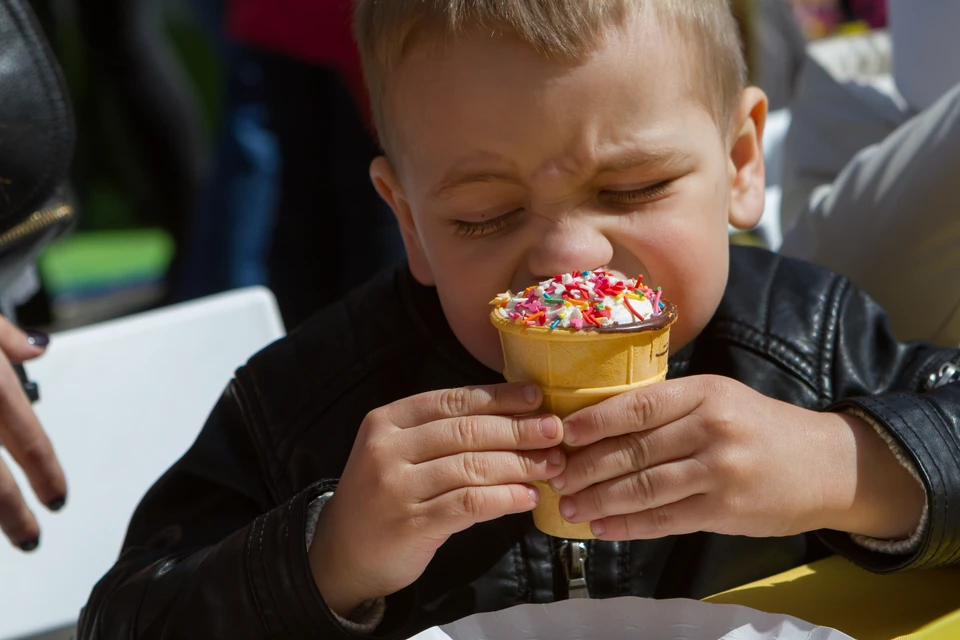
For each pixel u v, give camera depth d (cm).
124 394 225
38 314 524
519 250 147
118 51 658
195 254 476
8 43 188
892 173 206
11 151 186
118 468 222
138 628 146
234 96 450
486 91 142
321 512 144
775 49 423
